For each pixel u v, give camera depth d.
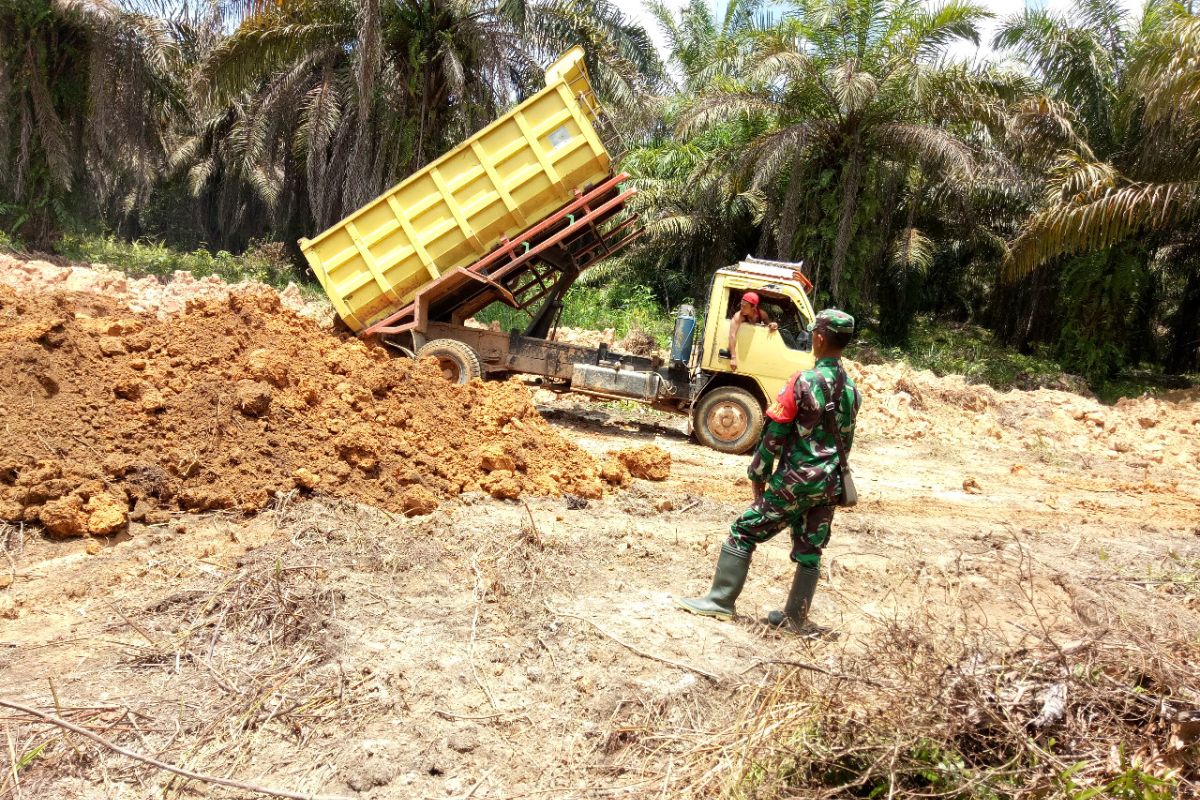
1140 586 5.68
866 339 22.62
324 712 3.37
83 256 20.97
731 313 9.91
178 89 22.23
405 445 6.39
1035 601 5.28
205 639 3.85
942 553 6.29
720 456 9.59
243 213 35.12
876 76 19.75
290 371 6.62
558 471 7.02
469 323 17.50
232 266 23.72
